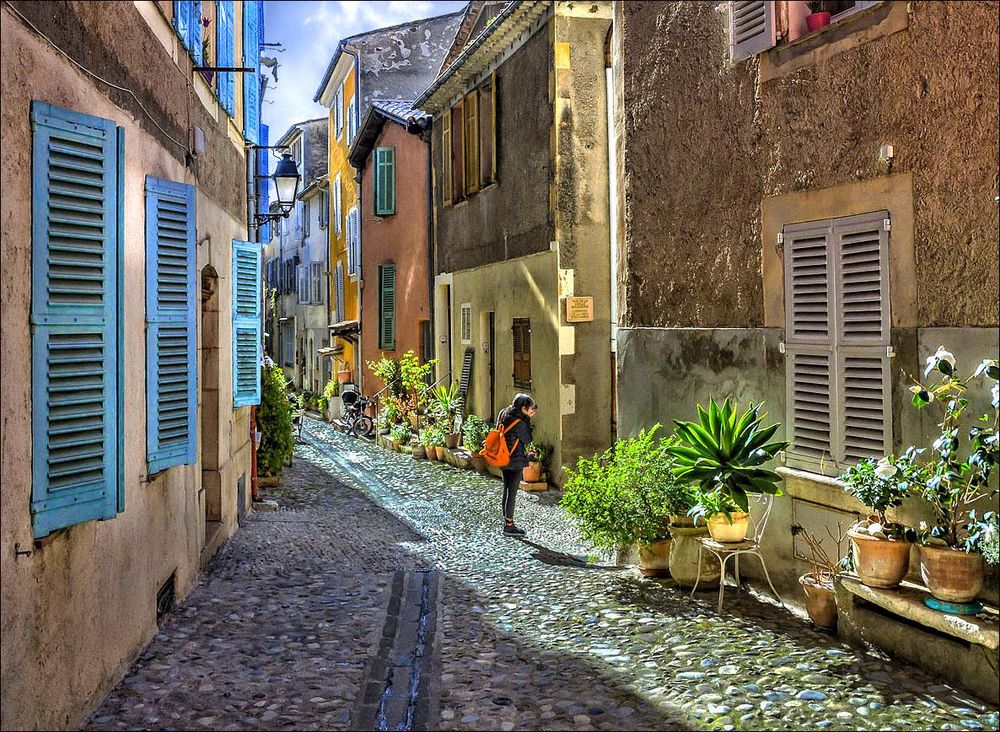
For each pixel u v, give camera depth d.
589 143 14.52
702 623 6.96
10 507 4.11
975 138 5.52
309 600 7.96
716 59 7.97
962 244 5.62
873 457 6.33
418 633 7.16
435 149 21.34
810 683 5.58
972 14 5.52
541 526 11.88
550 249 14.70
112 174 5.05
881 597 5.74
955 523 5.39
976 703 5.12
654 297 8.97
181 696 5.55
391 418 22.67
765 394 7.48
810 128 6.91
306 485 15.69
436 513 13.01
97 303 4.89
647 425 9.05
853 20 6.47
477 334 18.44
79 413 4.73
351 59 30.92
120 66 5.89
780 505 7.36
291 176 16.42
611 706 5.45
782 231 7.23
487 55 16.98
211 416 9.98
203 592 8.01
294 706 5.48
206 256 9.03
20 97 4.30
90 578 5.18
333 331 30.34
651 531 8.18
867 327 6.38
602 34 14.62
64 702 4.77
